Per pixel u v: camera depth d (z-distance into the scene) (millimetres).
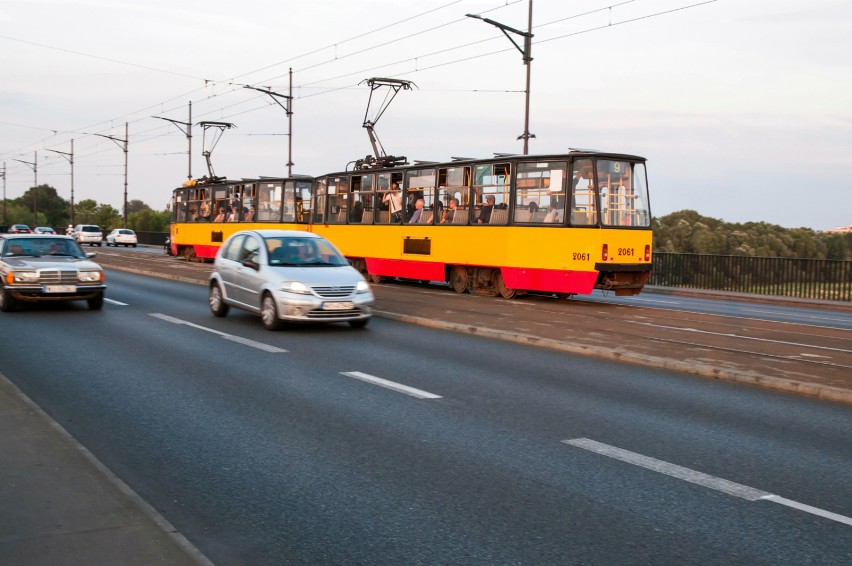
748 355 11266
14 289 15820
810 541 4566
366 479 5641
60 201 177875
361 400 8195
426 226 23938
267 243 14539
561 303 19938
